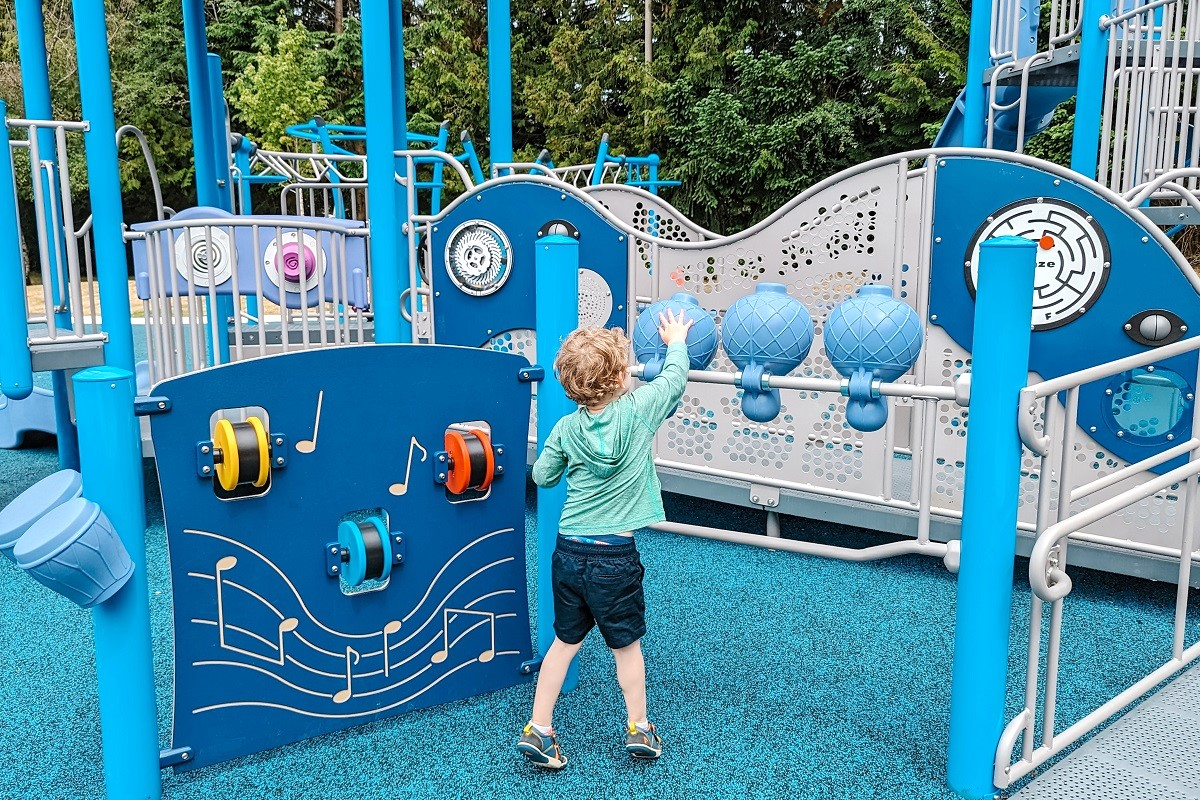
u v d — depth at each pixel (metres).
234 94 22.56
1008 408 2.15
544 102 22.45
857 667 3.19
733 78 22.17
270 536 2.50
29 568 1.95
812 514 4.23
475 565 2.87
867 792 2.42
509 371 2.85
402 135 6.54
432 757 2.61
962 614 2.31
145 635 2.23
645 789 2.45
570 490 2.51
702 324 3.06
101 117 4.38
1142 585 4.01
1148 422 3.50
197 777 2.49
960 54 20.12
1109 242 3.38
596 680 3.09
